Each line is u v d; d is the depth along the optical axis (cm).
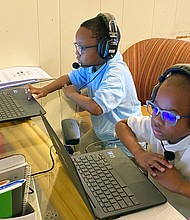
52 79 149
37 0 155
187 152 88
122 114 128
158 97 82
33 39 161
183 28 202
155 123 84
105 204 75
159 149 96
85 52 126
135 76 174
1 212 61
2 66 160
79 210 75
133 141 99
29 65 166
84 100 121
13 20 154
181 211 86
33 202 73
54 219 72
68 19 165
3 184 62
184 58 160
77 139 99
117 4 175
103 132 111
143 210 75
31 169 86
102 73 130
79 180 73
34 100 128
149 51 174
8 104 123
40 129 107
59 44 168
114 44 125
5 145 99
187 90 78
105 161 92
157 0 186
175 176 84
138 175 86
